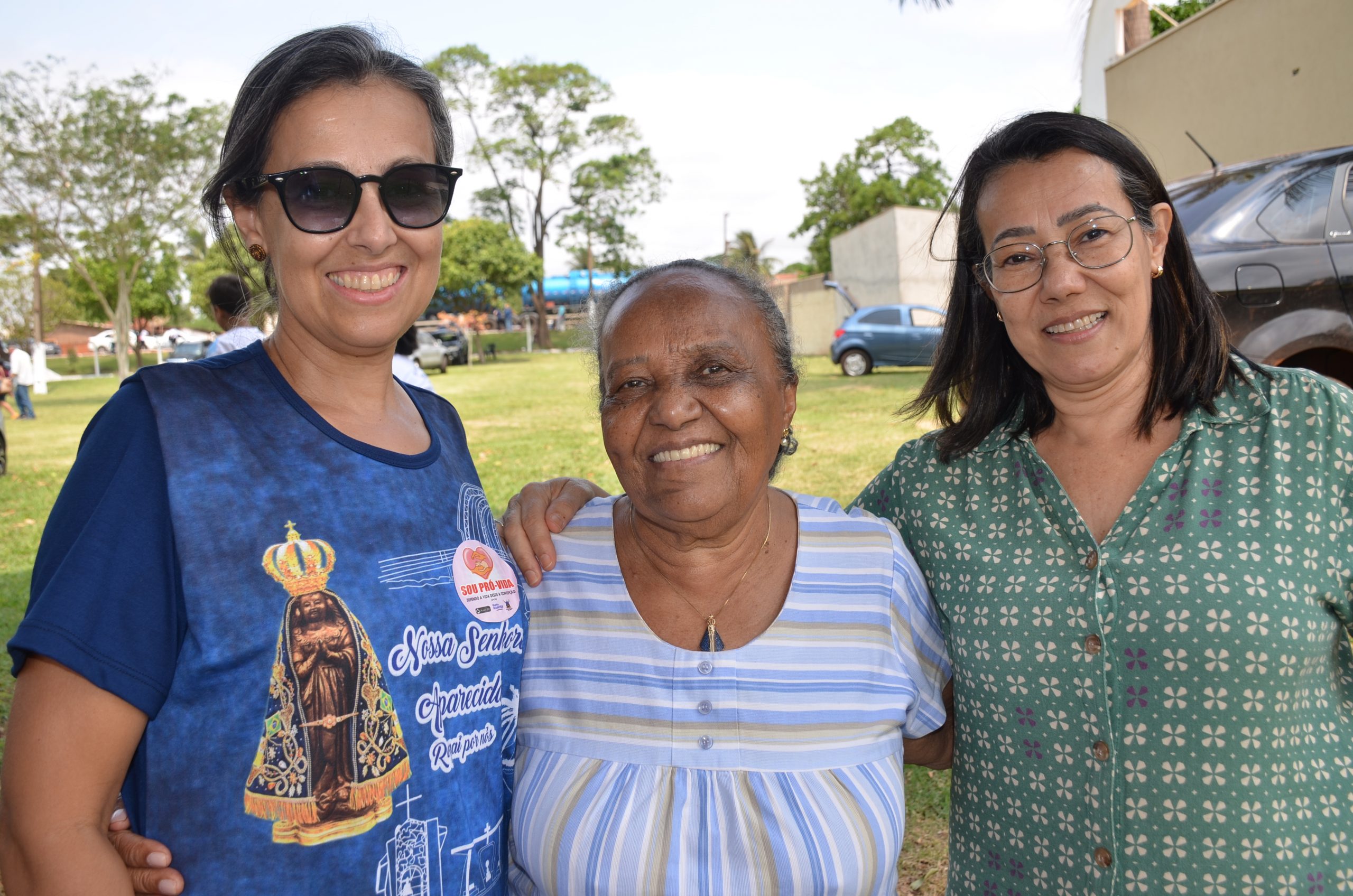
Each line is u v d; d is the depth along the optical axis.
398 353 5.49
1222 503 1.60
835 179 54.59
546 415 16.14
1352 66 10.94
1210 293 1.70
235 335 4.65
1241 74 12.59
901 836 1.68
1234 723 1.55
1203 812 1.57
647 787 1.67
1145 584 1.60
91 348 55.19
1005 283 1.76
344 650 1.36
